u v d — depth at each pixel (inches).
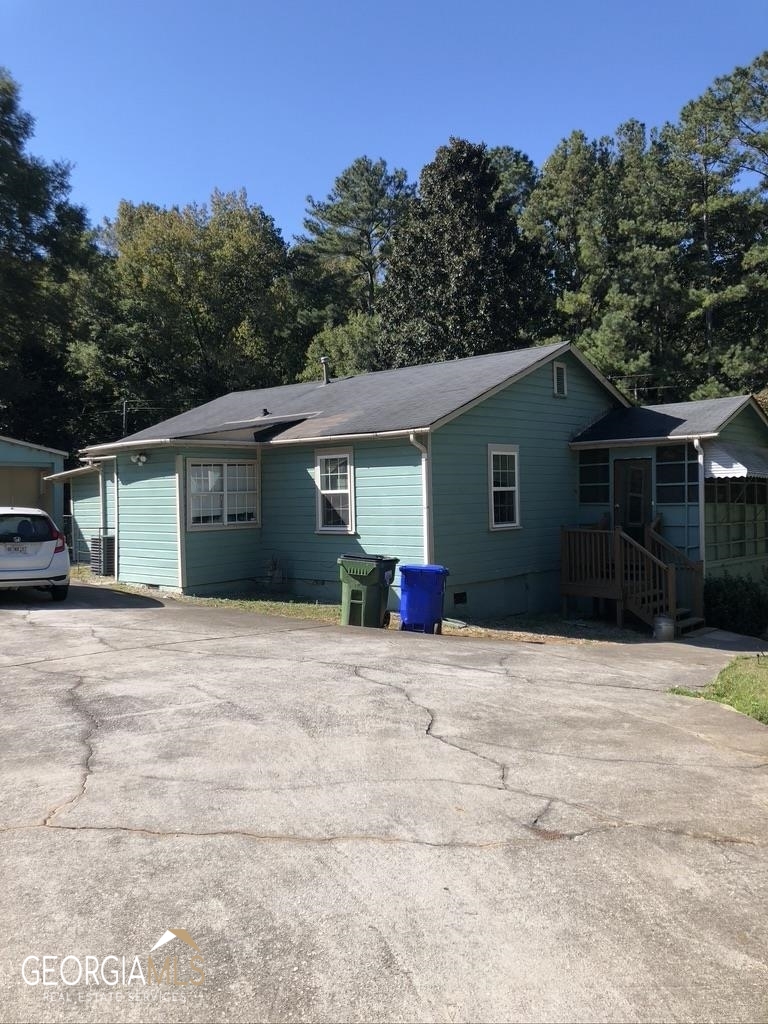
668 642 508.1
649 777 199.6
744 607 586.9
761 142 1369.3
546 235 1594.5
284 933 127.5
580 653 407.2
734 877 148.3
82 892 139.3
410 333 1403.8
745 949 125.1
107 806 176.6
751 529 697.0
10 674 307.1
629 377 1301.7
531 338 1450.5
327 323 1819.6
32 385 1405.0
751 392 1289.4
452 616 546.9
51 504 989.8
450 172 1411.2
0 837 161.0
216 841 159.5
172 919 131.2
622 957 122.4
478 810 176.6
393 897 138.8
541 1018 108.6
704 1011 110.3
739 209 1379.2
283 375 1748.3
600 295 1450.5
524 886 143.4
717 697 293.9
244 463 634.2
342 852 155.5
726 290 1298.0
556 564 649.6
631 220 1419.8
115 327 1557.6
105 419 1588.3
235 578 628.1
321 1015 108.8
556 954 122.8
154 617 465.4
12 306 1325.0
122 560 655.8
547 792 188.1
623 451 647.8
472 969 118.8
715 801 184.5
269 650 360.8
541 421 636.7
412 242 1443.2
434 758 210.5
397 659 345.4
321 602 577.9
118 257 1733.5
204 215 1866.4
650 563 567.8
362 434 537.0
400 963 120.0
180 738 225.1
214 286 1615.4
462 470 557.3
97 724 238.8
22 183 1305.4
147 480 625.0
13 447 944.9
